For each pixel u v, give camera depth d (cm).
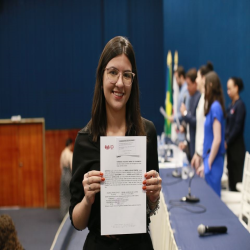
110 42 115
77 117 690
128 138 109
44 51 683
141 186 110
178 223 218
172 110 644
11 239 164
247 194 277
